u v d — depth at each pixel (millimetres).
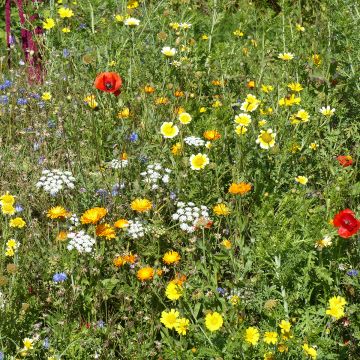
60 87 3277
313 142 2912
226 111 2957
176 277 2406
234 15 4043
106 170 2863
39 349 2314
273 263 2336
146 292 2416
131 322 2348
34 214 2801
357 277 2375
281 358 2174
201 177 2711
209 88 3336
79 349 2295
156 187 2658
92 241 2449
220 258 2439
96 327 2342
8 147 2994
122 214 2670
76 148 2965
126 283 2434
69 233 2473
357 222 2273
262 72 3346
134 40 3430
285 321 2186
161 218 2611
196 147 2898
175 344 2305
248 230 2617
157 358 2340
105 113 3092
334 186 2576
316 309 2373
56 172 2699
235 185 2549
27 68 3609
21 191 2789
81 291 2410
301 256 2332
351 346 2283
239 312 2301
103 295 2381
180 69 3262
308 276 2330
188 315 2334
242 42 3857
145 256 2551
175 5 3889
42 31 3770
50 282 2430
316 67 3285
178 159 2791
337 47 3395
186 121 2877
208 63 3420
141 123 2992
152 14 3656
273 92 3215
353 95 3133
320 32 3566
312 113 3004
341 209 2582
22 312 2324
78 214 2688
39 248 2561
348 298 2387
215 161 2807
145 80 3275
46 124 3133
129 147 2865
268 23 3701
